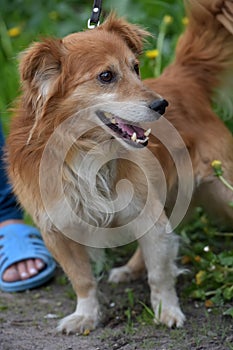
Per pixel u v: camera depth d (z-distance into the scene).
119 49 4.32
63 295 5.11
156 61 6.41
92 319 4.61
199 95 5.05
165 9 7.17
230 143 5.02
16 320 4.72
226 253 4.86
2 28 7.32
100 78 4.26
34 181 4.36
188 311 4.68
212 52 5.11
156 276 4.58
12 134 4.45
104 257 5.18
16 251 5.29
